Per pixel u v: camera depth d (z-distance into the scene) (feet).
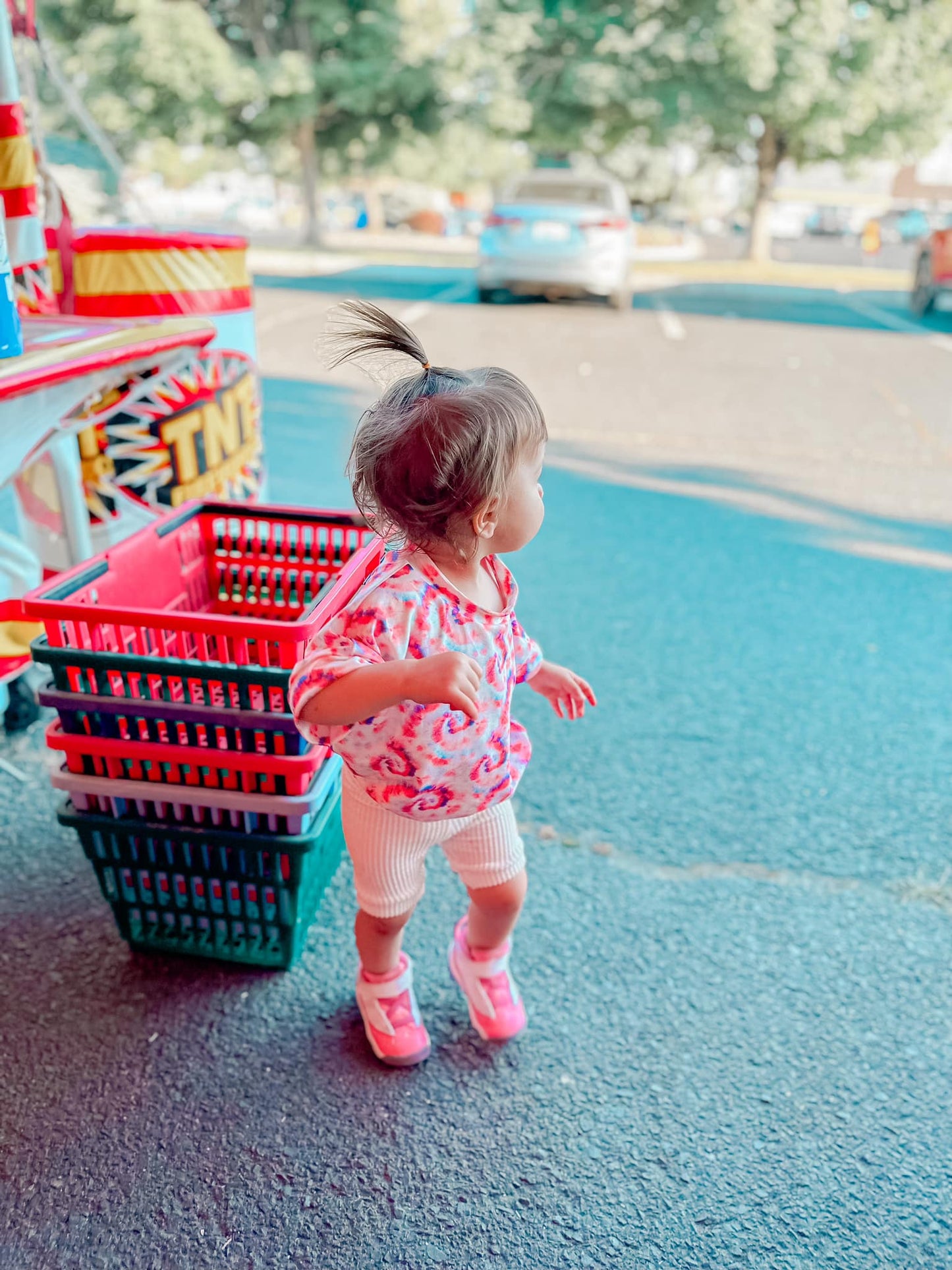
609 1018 6.33
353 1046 6.11
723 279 57.93
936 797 8.65
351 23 67.72
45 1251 4.92
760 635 11.57
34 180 8.68
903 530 15.29
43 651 5.58
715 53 61.26
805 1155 5.51
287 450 18.08
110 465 9.29
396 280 49.78
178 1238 5.00
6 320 6.60
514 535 4.78
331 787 6.23
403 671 4.42
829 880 7.59
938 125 64.08
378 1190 5.25
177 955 6.74
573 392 23.77
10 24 8.52
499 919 5.94
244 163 84.07
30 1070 5.85
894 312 42.91
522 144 83.10
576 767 8.89
